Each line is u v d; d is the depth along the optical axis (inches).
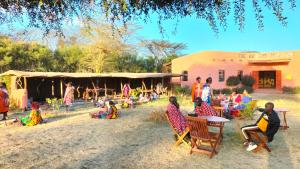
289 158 291.0
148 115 597.0
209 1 160.4
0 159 294.2
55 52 1478.8
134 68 1585.9
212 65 1243.2
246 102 563.2
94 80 1110.4
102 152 318.7
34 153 315.9
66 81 1034.1
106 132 426.3
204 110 349.4
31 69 1349.7
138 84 1213.7
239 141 358.0
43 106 800.9
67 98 702.5
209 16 161.9
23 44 1284.4
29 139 383.6
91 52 1465.3
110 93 1145.4
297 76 1234.0
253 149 316.2
